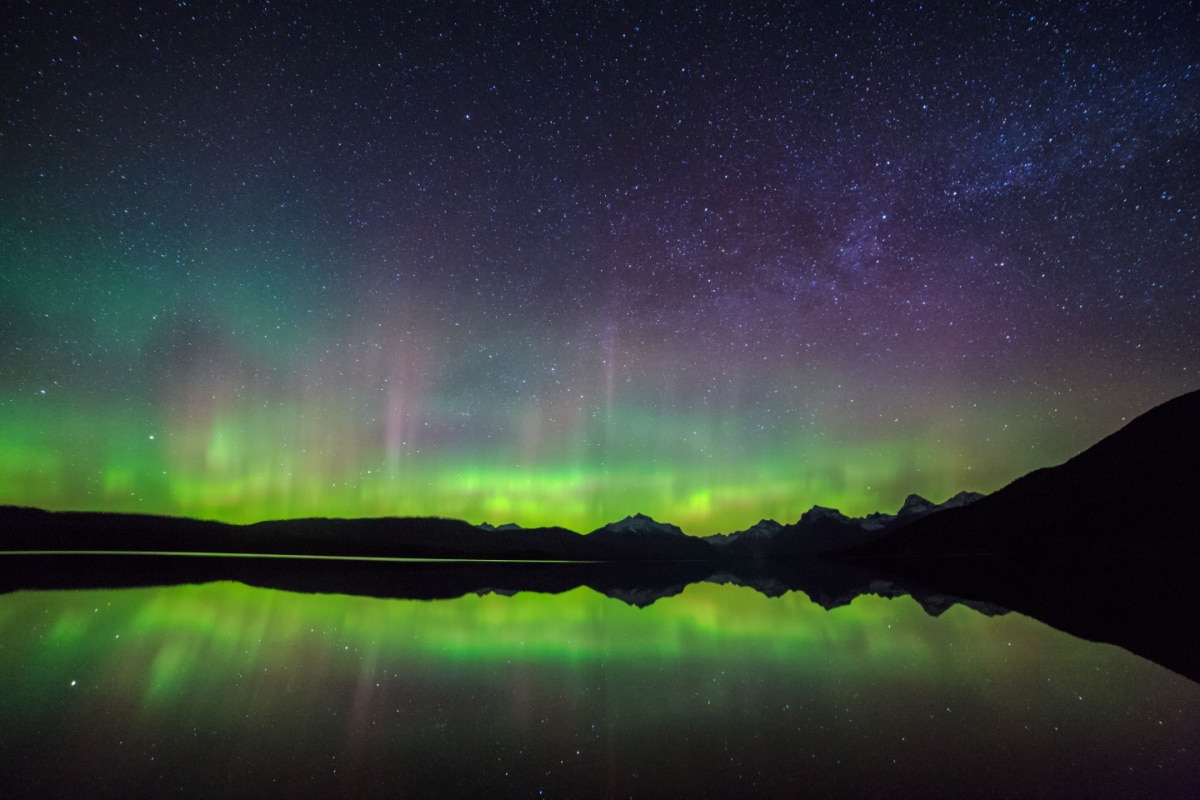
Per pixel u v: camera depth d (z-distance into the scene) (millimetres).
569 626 12977
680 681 8297
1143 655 9672
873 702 7289
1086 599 18484
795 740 6047
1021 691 7684
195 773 5152
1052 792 4844
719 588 25406
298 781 5039
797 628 12688
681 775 5246
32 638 10078
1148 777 5117
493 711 6945
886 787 4980
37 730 6043
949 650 10180
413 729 6332
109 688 7461
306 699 7258
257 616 13219
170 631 11039
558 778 5172
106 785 4887
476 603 17328
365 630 11828
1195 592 20906
